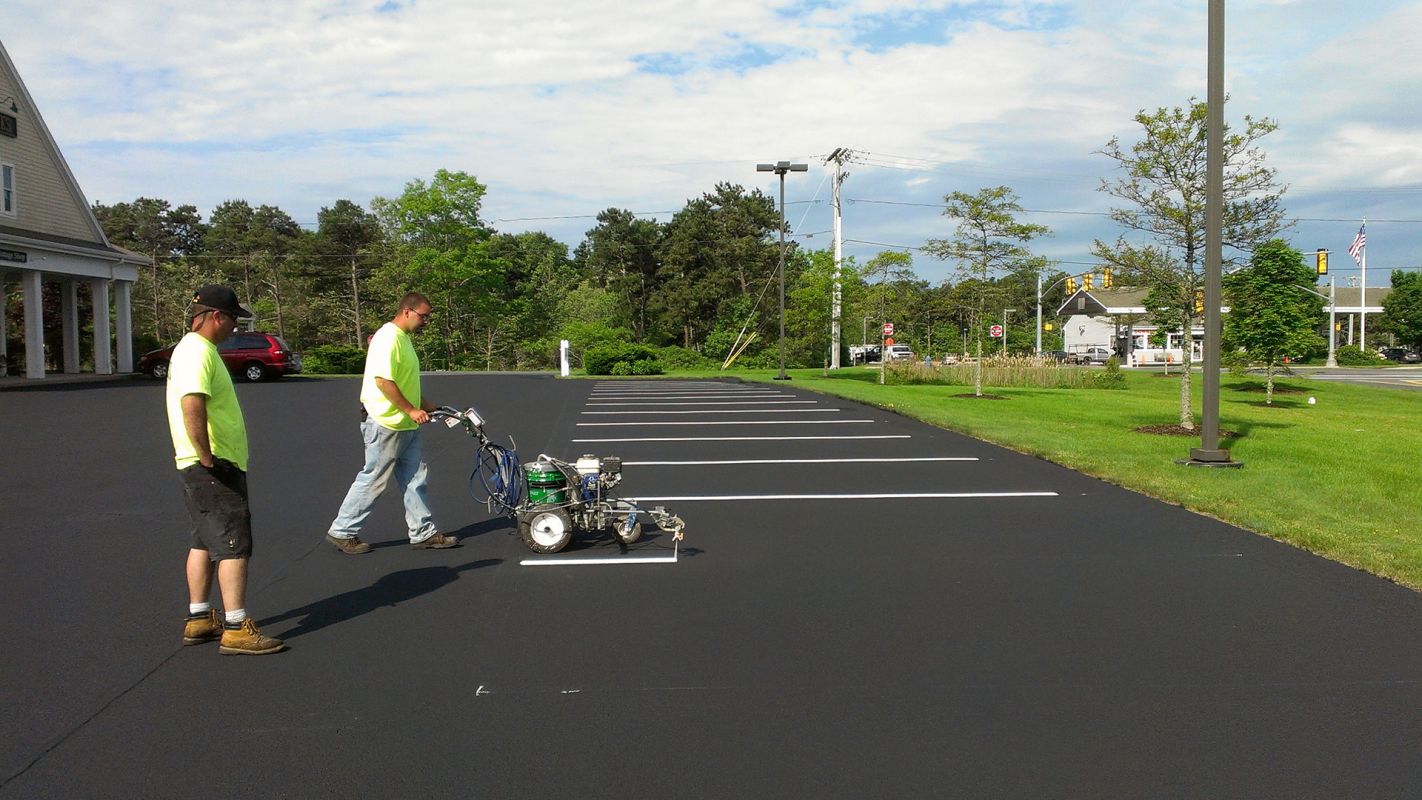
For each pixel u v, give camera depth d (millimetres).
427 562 6555
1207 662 4652
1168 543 7098
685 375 35031
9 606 5504
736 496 9102
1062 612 5434
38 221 27391
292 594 5797
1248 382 36094
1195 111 13391
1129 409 20125
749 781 3469
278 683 4383
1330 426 17656
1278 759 3646
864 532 7496
